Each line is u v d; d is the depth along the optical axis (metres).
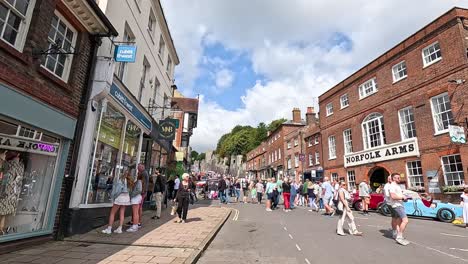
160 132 14.17
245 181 26.89
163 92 16.45
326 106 26.16
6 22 5.35
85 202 7.75
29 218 6.23
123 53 8.88
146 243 6.52
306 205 19.42
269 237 7.91
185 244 6.49
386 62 19.14
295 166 34.50
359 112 21.41
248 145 70.69
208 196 25.47
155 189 10.64
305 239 7.68
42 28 6.02
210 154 101.38
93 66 8.00
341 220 8.45
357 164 20.81
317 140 28.05
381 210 13.62
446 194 14.12
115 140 9.66
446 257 6.02
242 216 12.35
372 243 7.26
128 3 10.43
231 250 6.45
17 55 5.32
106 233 7.50
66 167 7.10
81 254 5.51
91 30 7.85
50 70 6.62
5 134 5.49
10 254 5.29
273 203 15.98
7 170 5.68
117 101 9.14
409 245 7.08
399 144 17.17
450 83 14.48
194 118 32.84
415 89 16.62
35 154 6.33
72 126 7.21
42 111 6.10
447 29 15.01
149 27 13.93
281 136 40.09
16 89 5.37
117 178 9.80
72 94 7.20
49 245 6.16
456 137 13.18
